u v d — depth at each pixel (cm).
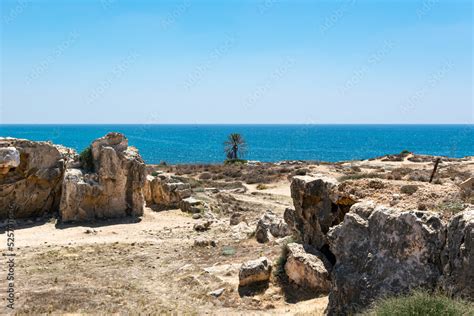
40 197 3534
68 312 1709
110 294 1936
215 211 4188
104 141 3653
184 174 7044
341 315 1419
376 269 1398
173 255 2627
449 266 1266
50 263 2416
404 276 1339
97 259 2523
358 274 1433
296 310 1684
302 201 2139
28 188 3472
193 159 13675
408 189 1792
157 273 2275
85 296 1902
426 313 1121
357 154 16388
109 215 3622
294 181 2189
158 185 4234
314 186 2070
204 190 5250
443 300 1155
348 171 6450
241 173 7056
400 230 1386
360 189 1883
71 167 3631
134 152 3781
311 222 2106
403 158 8400
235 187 5912
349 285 1420
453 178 3894
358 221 1509
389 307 1180
